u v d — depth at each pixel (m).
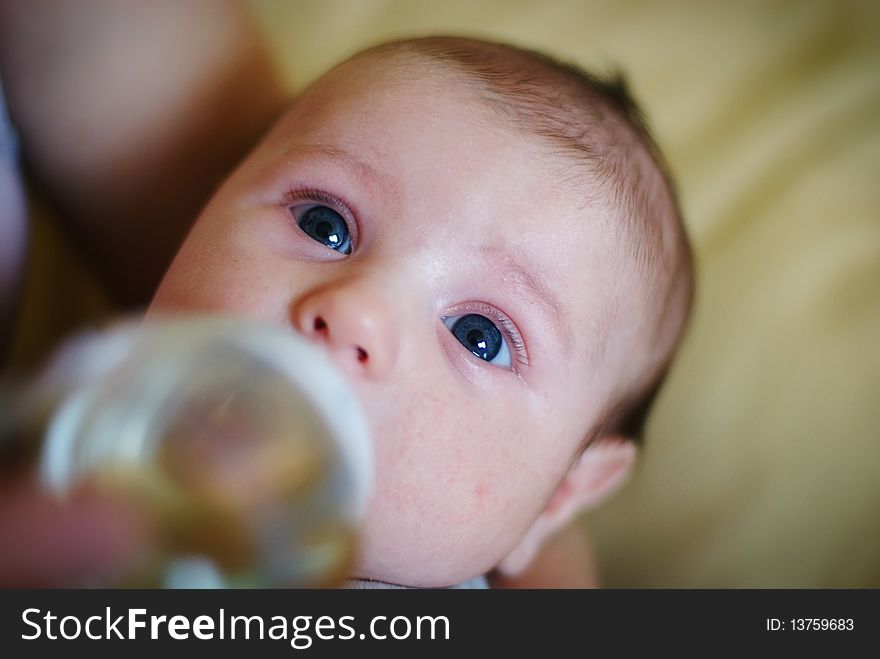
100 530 0.34
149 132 0.94
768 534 1.15
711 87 1.32
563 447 0.79
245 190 0.75
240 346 0.41
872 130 1.32
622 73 1.13
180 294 0.70
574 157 0.78
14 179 0.84
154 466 0.37
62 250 1.04
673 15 1.35
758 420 1.19
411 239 0.70
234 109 0.97
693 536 1.15
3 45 0.89
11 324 0.84
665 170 0.89
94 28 0.92
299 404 0.41
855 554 1.14
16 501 0.34
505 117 0.77
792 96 1.33
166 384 0.38
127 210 0.96
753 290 1.24
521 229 0.73
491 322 0.74
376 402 0.66
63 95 0.91
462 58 0.82
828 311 1.24
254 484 0.38
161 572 0.36
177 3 0.97
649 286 0.83
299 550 0.39
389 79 0.79
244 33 1.01
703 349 1.21
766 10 1.36
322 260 0.69
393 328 0.66
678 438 1.18
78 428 0.36
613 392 0.84
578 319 0.77
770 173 1.30
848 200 1.29
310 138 0.76
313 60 1.24
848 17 1.36
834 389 1.21
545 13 1.33
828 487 1.17
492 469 0.73
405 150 0.73
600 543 1.14
